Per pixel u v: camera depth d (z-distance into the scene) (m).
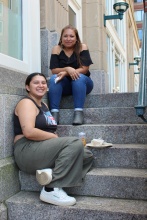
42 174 2.19
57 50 3.48
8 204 2.29
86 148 2.69
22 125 2.34
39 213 2.23
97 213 2.10
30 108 2.39
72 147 2.23
